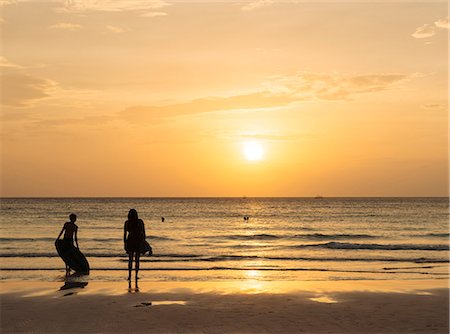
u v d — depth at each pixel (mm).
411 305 11094
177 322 9328
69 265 17250
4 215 81188
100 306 10836
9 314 10039
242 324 9188
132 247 13969
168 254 26609
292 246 33438
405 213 95938
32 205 140875
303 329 8812
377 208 125125
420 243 37188
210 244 35906
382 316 9906
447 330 8758
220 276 17422
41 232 45594
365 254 27516
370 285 14391
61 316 9852
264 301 11531
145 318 9672
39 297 12023
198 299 11727
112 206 134750
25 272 17797
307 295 12367
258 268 19969
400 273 18562
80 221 65750
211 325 9094
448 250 29734
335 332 8617
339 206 144750
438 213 95312
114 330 8742
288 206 146500
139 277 16875
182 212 103812
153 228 56781
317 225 63188
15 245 32219
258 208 129375
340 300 11711
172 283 14664
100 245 32469
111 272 18062
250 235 45188
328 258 24891
